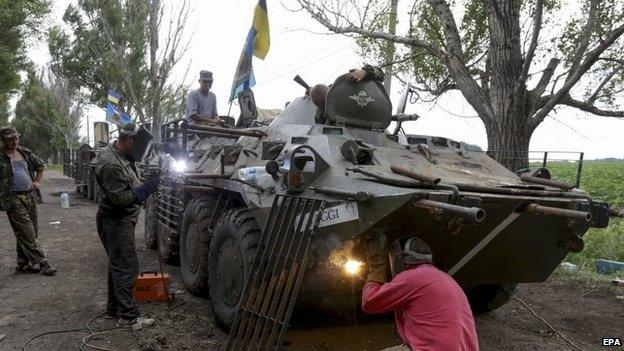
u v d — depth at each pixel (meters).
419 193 3.41
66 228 10.09
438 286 3.05
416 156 4.77
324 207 3.84
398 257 3.48
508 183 4.30
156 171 4.90
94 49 22.89
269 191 4.46
